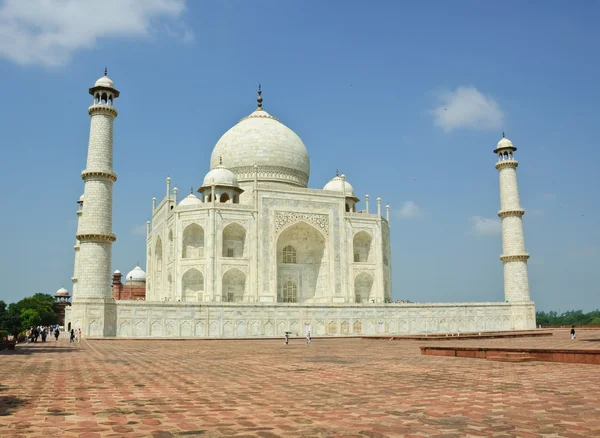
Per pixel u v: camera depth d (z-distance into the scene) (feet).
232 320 238.89
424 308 279.28
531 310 301.84
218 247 279.90
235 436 37.32
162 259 308.19
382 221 329.11
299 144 353.31
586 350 91.50
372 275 313.53
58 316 468.34
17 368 91.04
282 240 315.17
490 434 37.42
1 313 401.08
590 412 45.57
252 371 84.07
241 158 335.47
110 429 40.04
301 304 252.21
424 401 52.01
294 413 46.16
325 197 309.42
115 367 92.68
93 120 234.17
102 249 225.76
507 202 309.22
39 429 40.19
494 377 72.28
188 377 75.97
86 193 228.63
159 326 228.43
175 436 37.47
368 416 44.42
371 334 264.11
